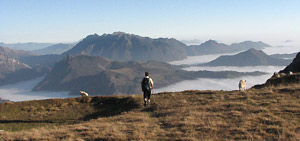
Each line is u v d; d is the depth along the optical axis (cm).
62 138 1110
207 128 1045
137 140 976
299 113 1112
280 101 1395
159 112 1591
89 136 1102
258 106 1345
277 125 987
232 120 1136
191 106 1639
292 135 872
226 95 1916
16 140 1123
